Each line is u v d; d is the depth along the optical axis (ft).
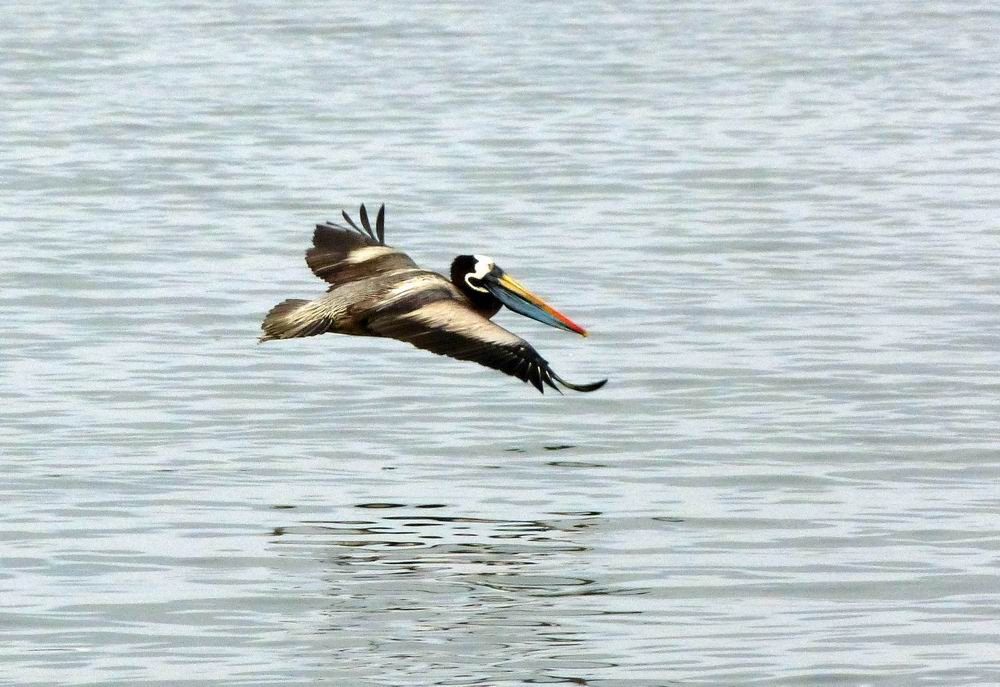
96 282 71.61
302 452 51.39
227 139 105.19
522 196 90.33
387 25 156.35
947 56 143.33
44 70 130.21
